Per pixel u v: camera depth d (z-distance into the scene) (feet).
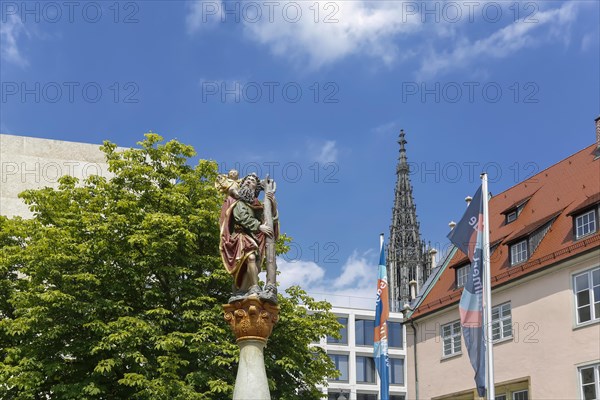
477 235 104.88
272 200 44.14
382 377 122.01
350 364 313.32
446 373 142.00
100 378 82.84
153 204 92.94
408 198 504.84
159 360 79.10
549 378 118.62
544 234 128.57
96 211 93.91
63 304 83.15
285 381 90.27
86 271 87.10
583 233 120.26
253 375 41.27
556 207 133.28
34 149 135.95
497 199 159.43
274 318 42.68
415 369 150.20
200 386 83.92
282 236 99.91
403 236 497.46
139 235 85.20
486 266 99.25
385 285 124.98
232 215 43.62
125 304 86.58
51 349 84.74
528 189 149.79
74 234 89.66
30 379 80.53
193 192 95.55
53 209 96.12
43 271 86.53
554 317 119.65
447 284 153.89
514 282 127.65
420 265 490.90
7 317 93.09
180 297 88.02
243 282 43.06
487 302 98.53
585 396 112.78
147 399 78.95
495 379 128.98
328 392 306.76
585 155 139.85
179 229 86.28
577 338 114.93
